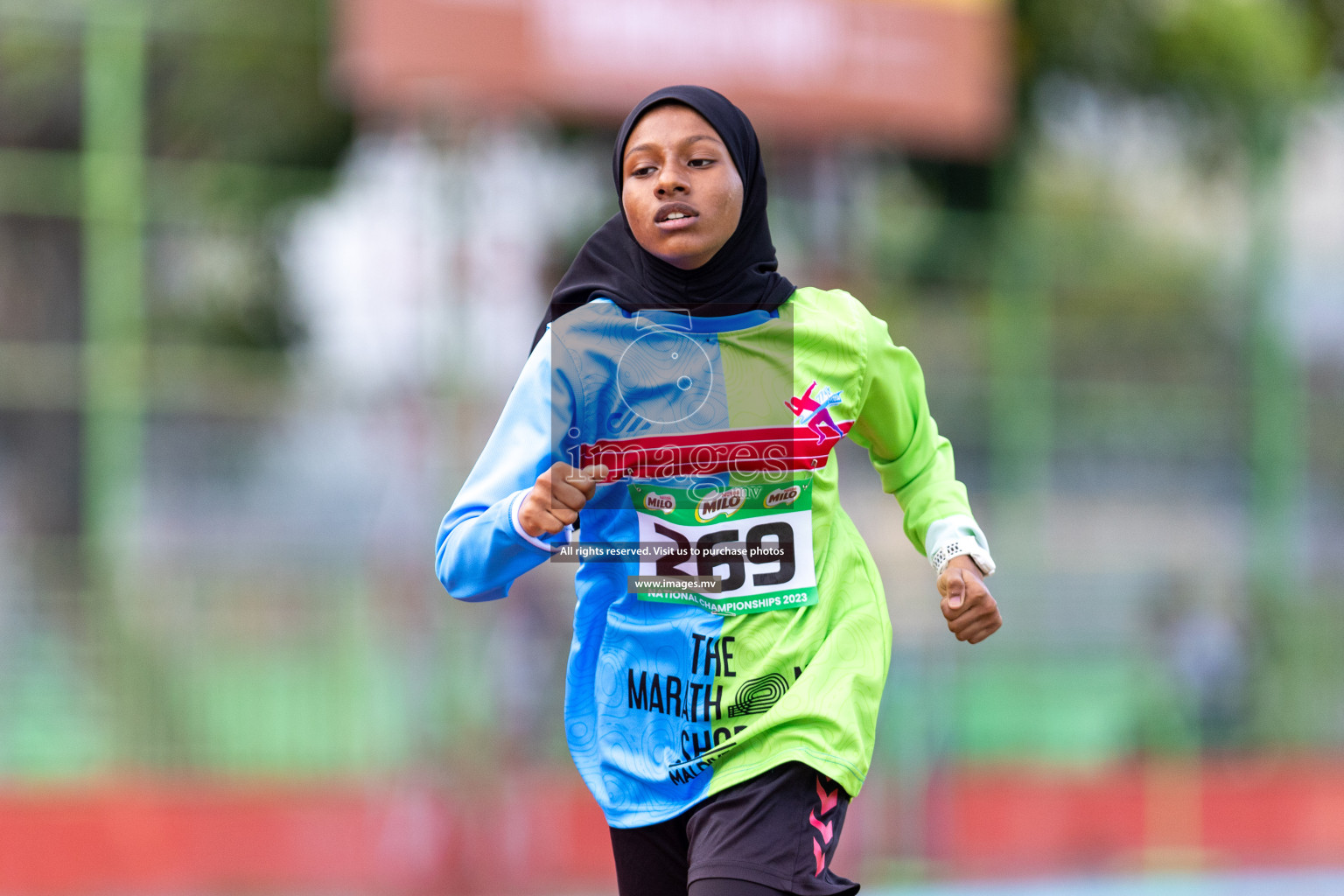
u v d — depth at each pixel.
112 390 37.72
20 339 43.19
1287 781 42.50
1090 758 40.78
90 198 38.62
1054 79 50.41
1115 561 42.94
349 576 37.12
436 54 37.00
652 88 38.50
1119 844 40.53
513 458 9.62
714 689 9.49
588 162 46.69
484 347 39.69
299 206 44.44
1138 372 45.53
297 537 37.75
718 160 9.38
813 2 39.75
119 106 38.97
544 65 37.66
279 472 38.53
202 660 35.41
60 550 35.09
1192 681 42.12
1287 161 49.66
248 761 35.19
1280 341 47.16
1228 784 41.78
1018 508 43.56
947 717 38.66
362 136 48.53
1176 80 49.91
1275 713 42.88
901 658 38.69
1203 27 49.78
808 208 43.53
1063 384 44.72
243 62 47.22
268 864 34.72
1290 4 53.44
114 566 35.38
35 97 47.53
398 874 34.50
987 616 9.93
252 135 48.03
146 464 37.81
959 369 44.09
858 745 9.38
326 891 34.53
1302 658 43.31
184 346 42.47
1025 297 44.75
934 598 40.06
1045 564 42.34
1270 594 43.91
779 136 42.19
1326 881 37.50
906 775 37.62
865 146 45.69
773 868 9.11
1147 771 41.16
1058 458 44.34
